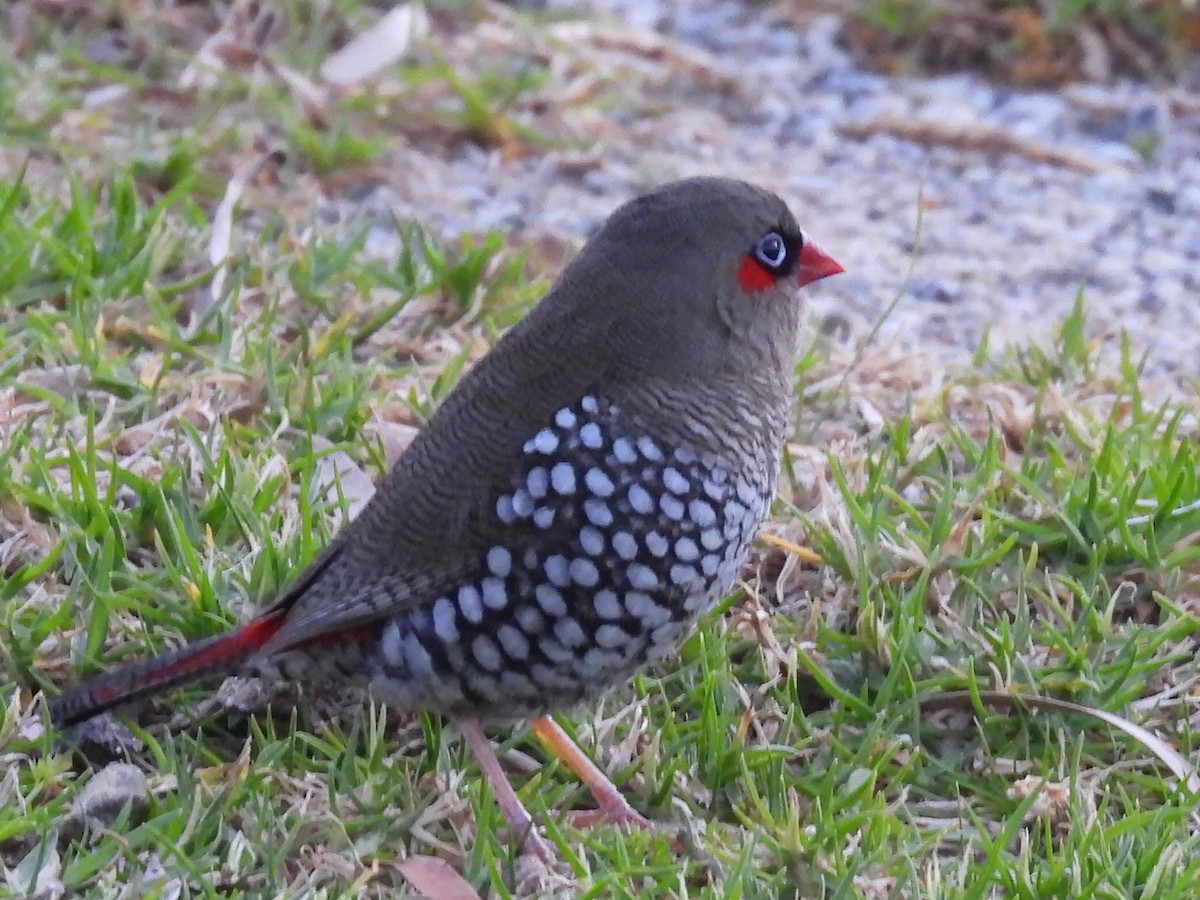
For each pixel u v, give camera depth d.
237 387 10.83
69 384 10.66
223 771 8.27
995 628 9.38
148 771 8.43
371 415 10.78
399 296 12.18
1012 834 8.05
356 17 15.94
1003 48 17.06
